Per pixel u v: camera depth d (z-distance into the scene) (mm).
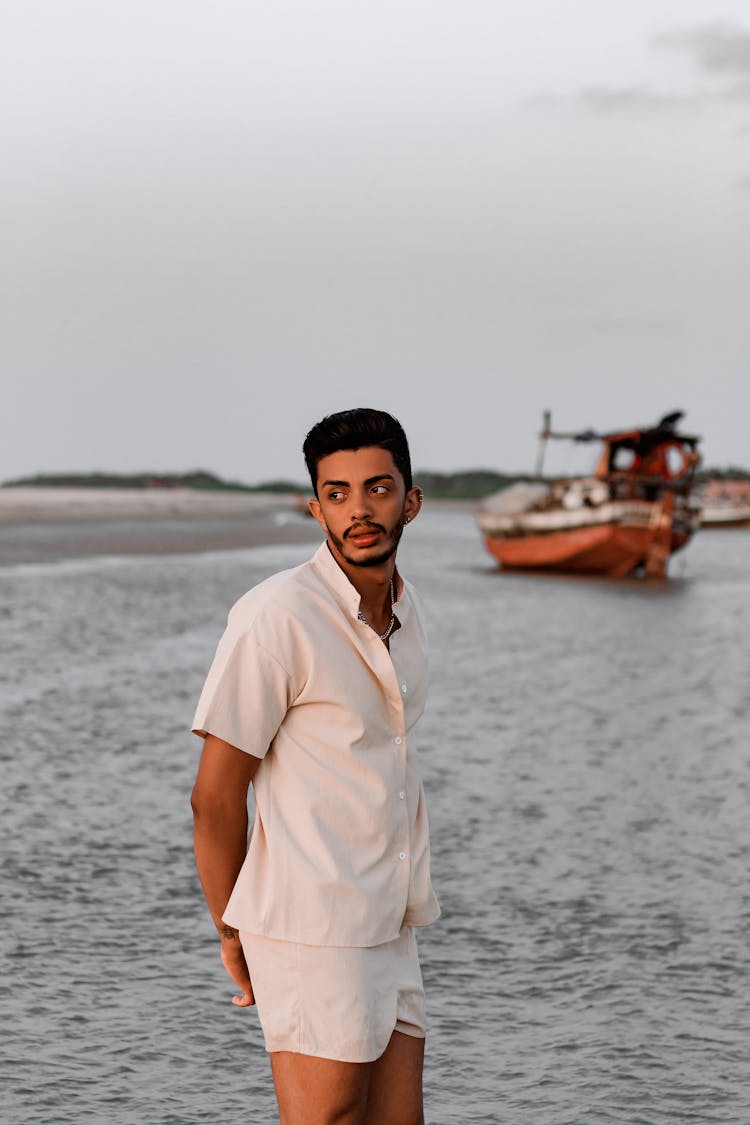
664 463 41719
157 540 51375
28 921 5898
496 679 15742
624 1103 4320
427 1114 4223
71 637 17750
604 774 9898
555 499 42531
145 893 6406
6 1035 4672
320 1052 2734
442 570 43750
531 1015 5074
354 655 2793
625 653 19625
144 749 10180
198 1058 4582
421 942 5871
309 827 2756
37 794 8445
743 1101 4344
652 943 5910
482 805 8656
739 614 28875
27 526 55750
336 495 2803
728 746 11367
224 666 2730
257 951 2787
